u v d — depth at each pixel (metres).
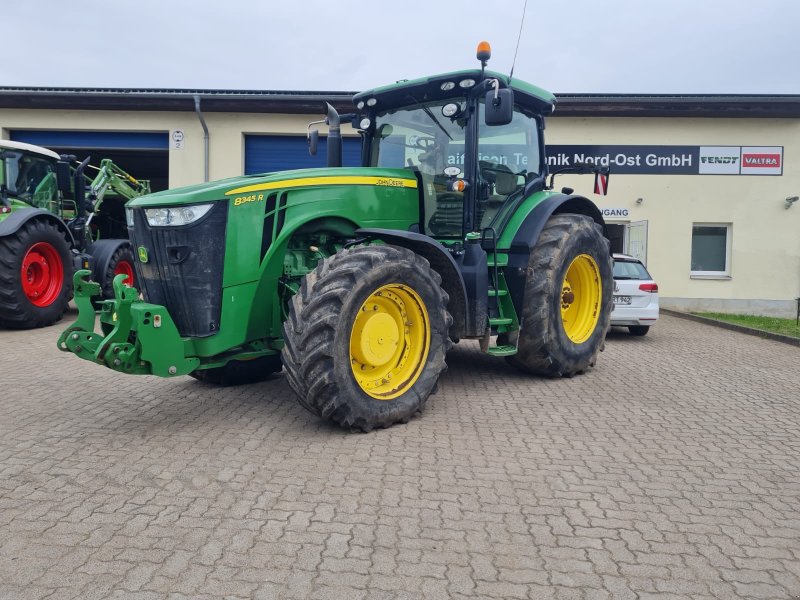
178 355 4.39
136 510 3.27
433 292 4.87
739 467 4.01
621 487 3.66
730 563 2.84
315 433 4.54
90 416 4.94
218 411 5.11
